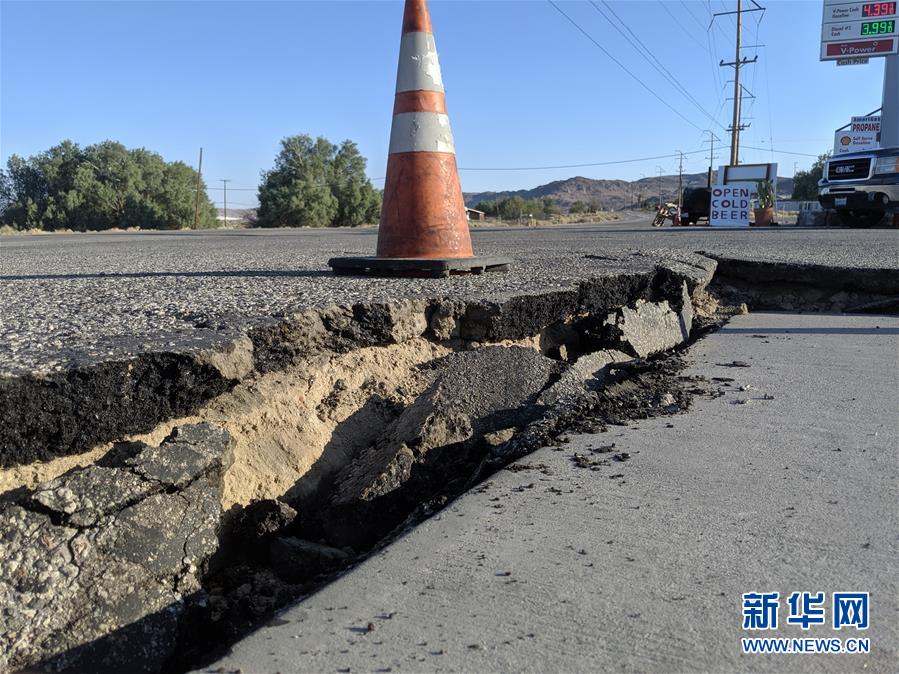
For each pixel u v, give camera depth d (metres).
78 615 1.87
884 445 2.95
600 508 2.39
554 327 4.69
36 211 63.03
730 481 2.60
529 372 3.59
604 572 1.98
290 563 2.51
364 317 3.69
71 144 67.06
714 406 3.55
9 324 3.20
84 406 2.33
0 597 1.81
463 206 5.59
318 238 16.48
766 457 2.83
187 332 2.98
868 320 5.90
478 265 5.44
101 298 4.26
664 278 5.89
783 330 5.52
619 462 2.81
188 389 2.67
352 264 5.51
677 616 1.77
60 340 2.77
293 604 1.94
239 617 2.12
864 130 30.94
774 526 2.23
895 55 22.31
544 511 2.38
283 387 3.17
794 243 10.06
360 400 3.45
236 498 2.71
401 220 5.41
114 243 14.80
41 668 1.77
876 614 1.77
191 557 2.15
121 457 2.32
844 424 3.24
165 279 5.59
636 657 1.62
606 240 12.46
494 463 2.87
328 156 66.62
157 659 1.93
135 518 2.10
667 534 2.20
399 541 2.20
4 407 2.13
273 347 3.22
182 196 65.75
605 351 4.25
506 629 1.73
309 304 3.67
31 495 2.00
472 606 1.83
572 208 112.50
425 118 5.34
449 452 2.94
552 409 3.31
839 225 18.50
